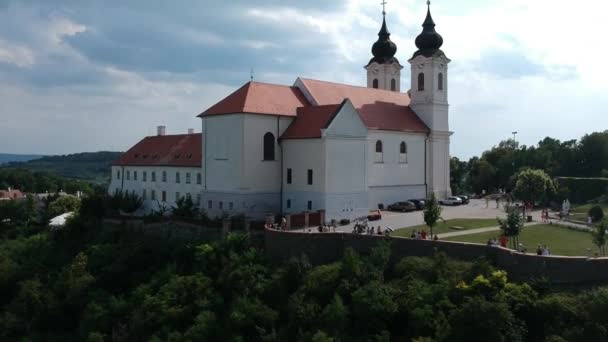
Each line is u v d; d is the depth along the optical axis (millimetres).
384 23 112250
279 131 80375
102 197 90500
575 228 70625
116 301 62500
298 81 87688
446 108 101500
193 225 73500
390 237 57406
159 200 100562
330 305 49344
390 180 92500
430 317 45625
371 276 52500
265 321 52062
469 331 42406
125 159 109625
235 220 69312
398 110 98438
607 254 55562
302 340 47688
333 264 55844
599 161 138500
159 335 54438
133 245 73125
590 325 41750
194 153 95625
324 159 75000
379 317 47844
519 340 42125
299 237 61562
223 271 59812
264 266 60594
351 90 94250
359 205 79375
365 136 80375
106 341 58719
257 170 78125
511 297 44844
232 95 81062
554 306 43719
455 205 100375
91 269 71500
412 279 50625
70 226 87438
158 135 110875
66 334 63625
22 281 74500
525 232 68312
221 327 53062
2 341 65438
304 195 77625
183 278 60156
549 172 141250
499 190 136000
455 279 48875
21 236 101438
